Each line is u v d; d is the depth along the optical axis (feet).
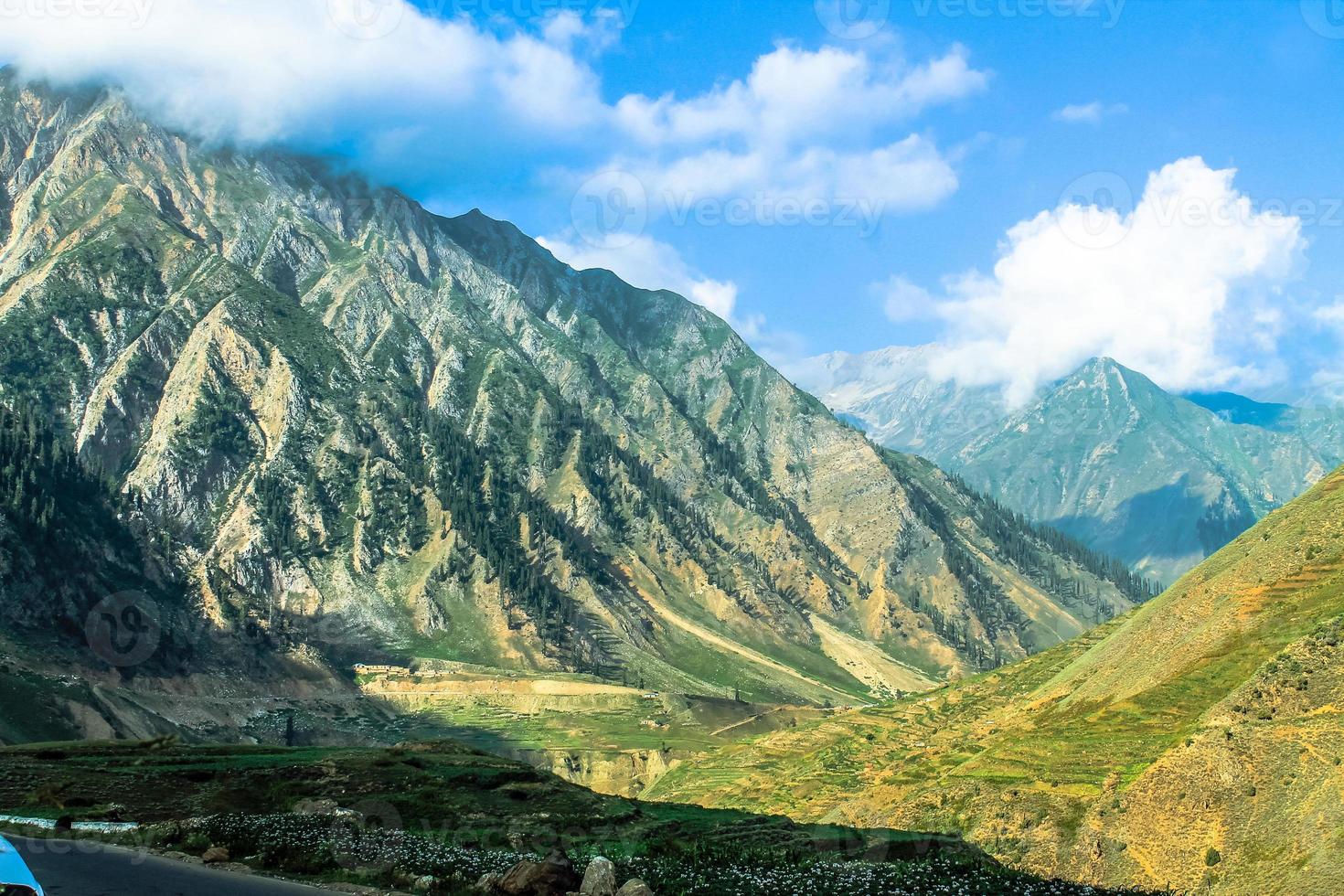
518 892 150.61
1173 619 449.89
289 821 225.56
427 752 426.10
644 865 198.49
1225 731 293.23
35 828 194.18
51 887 130.62
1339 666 290.97
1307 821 249.34
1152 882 274.98
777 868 202.49
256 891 134.10
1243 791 273.54
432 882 152.15
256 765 349.00
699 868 195.83
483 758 414.41
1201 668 401.08
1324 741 266.36
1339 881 224.12
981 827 347.77
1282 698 294.25
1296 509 445.37
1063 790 349.82
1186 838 277.03
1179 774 292.40
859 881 179.22
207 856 165.27
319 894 134.92
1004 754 407.23
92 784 286.46
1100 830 302.04
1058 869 305.53
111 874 142.61
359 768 356.18
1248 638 395.14
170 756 374.22
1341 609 360.69
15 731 597.52
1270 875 244.83
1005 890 178.40
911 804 398.21
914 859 243.40
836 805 533.96
